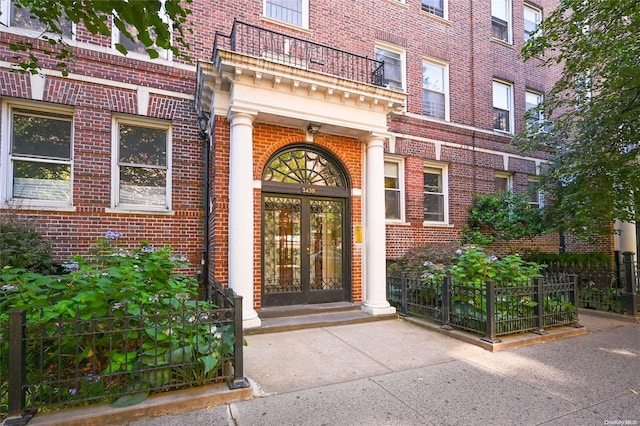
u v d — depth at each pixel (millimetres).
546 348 5180
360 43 9156
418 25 10258
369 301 7004
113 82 6852
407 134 9820
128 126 7195
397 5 9914
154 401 3230
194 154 7449
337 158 7434
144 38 2990
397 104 7266
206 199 7324
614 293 7559
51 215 6277
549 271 9109
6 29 6164
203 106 6883
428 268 7164
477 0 11422
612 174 7844
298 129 7012
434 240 9969
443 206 10516
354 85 6723
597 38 7387
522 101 12000
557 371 4273
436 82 10719
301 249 7223
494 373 4203
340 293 7480
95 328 3195
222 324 3857
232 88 5957
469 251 6605
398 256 9289
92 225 6562
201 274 7250
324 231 7473
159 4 2787
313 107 6582
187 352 3537
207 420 3102
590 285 8109
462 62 10992
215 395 3389
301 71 6211
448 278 6051
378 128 7184
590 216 8133
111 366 3264
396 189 9836
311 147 7285
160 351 3475
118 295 3646
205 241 7340
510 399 3531
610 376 4125
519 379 4027
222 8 7645
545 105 9055
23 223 5770
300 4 8625
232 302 3775
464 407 3365
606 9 6941
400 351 4988
